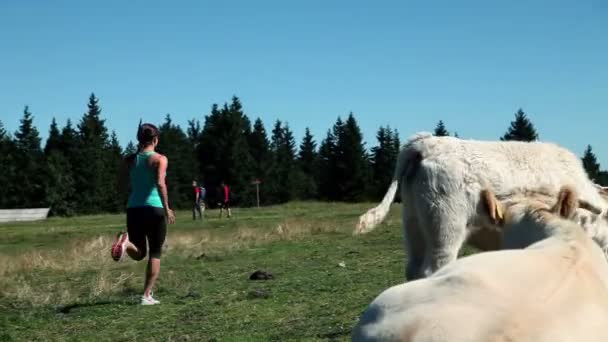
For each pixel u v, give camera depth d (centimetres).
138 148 905
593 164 5666
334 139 8650
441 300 303
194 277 1118
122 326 768
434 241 685
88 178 7300
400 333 287
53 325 783
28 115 8744
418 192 696
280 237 1848
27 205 7150
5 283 1127
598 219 682
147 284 884
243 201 8162
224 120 8325
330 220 2561
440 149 696
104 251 1579
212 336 703
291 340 675
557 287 313
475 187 675
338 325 726
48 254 1591
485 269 324
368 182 8250
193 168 8144
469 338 272
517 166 683
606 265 385
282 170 8525
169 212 891
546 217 445
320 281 1014
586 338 288
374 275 1057
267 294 912
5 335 732
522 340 273
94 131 8038
